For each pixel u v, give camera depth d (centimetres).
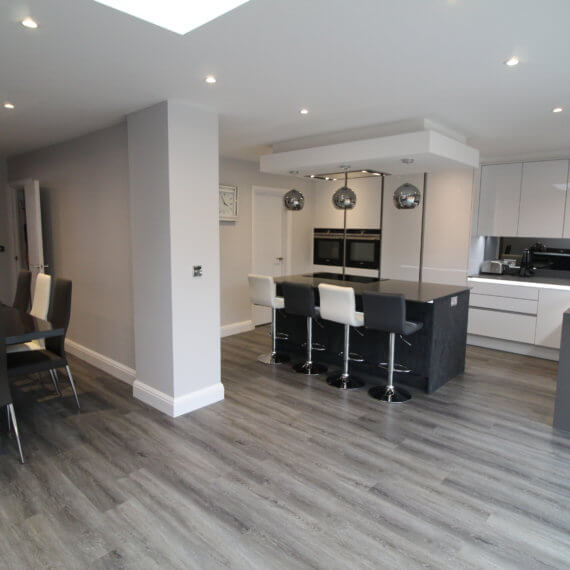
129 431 312
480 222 560
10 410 269
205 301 347
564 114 338
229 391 389
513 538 210
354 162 385
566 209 498
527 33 200
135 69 247
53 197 483
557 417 322
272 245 650
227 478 256
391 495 242
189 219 327
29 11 180
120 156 373
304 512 227
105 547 201
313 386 404
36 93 291
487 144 455
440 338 394
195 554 197
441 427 325
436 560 195
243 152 517
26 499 234
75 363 454
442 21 189
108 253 403
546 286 489
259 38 206
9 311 358
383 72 251
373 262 623
